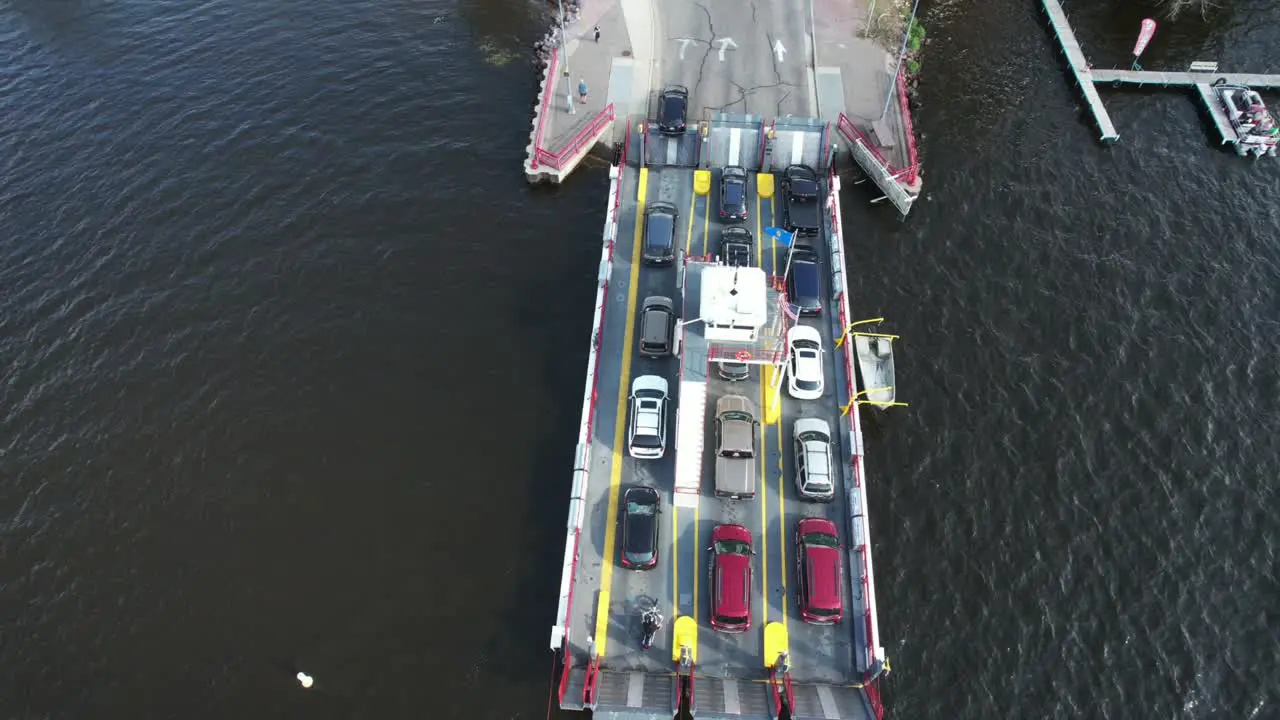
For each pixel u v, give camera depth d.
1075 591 39.28
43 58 63.06
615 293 46.84
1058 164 56.84
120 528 40.69
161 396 45.38
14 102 59.84
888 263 51.09
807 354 42.97
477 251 51.56
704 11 63.56
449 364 46.72
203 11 66.81
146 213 53.47
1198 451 43.69
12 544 40.09
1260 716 36.09
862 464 41.50
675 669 35.09
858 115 56.28
